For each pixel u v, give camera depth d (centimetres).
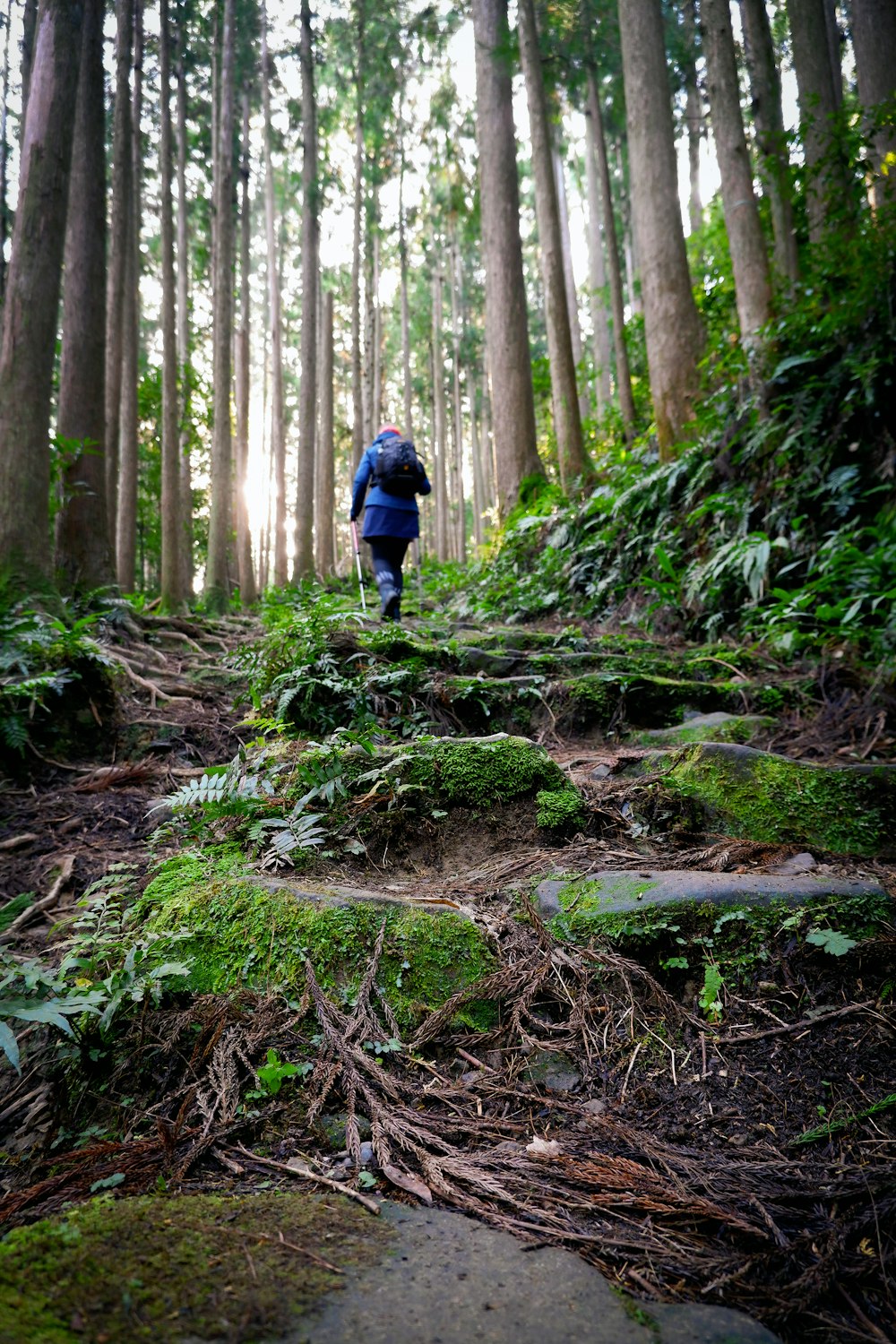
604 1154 139
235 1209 119
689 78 1117
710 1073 159
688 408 711
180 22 1482
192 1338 90
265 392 2791
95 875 266
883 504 483
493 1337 95
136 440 1176
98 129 701
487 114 1077
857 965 181
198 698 449
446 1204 125
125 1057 163
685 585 560
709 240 1077
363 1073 157
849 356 511
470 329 3262
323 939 182
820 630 451
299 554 1533
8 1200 127
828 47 765
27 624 416
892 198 555
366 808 255
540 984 184
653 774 288
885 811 257
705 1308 105
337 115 2133
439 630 538
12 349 493
